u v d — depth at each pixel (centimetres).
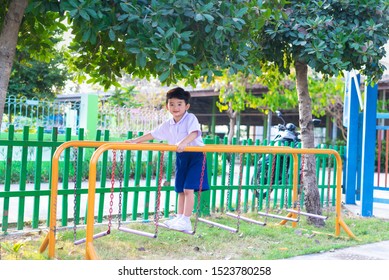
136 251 477
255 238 557
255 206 778
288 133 845
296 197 645
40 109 1590
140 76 527
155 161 1269
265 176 797
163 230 576
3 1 465
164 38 364
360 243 556
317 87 1688
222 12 390
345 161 901
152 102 2386
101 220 604
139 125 1388
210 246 509
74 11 356
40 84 1714
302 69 633
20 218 542
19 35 499
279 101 1734
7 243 458
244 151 492
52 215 436
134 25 385
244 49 424
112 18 391
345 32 547
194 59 384
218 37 385
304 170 648
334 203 859
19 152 1055
